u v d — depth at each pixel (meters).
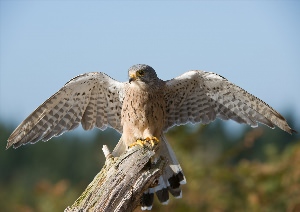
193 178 14.61
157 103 12.77
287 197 13.97
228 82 12.59
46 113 12.74
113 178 10.22
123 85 12.77
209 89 12.95
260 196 14.12
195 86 13.00
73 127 13.05
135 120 12.66
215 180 14.62
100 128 13.22
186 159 14.71
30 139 12.72
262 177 14.21
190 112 13.34
